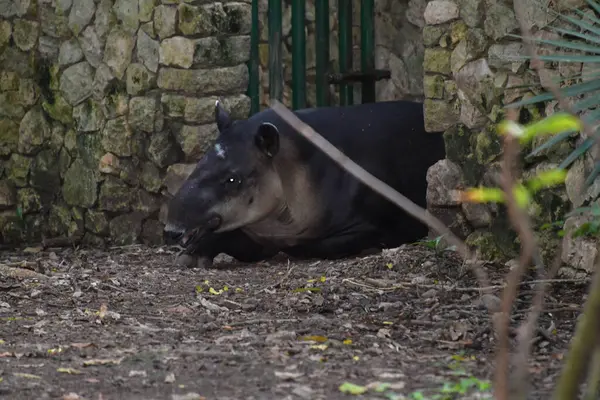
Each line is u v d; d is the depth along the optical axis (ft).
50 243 48.78
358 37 50.78
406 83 50.37
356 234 39.81
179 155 45.57
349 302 30.30
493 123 34.78
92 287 33.47
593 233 30.45
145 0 45.57
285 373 22.17
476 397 20.10
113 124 47.06
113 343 25.43
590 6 31.60
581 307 28.37
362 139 40.09
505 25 34.14
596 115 28.04
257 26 45.80
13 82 51.31
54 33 49.52
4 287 33.22
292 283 33.58
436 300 29.99
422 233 40.11
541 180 16.85
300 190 39.34
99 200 47.93
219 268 39.63
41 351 24.49
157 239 46.37
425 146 40.40
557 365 22.80
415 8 49.90
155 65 45.52
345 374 22.16
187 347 24.95
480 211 35.42
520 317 27.81
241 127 39.27
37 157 50.65
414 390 20.77
